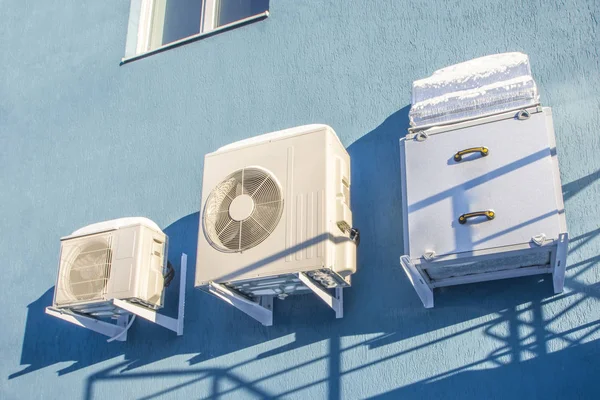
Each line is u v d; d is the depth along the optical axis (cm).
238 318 450
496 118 371
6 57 658
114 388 468
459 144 374
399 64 472
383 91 469
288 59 516
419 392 378
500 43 445
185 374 448
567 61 421
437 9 476
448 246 355
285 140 414
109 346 484
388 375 389
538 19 441
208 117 529
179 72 560
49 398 488
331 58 500
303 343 421
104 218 534
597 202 379
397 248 420
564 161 396
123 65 590
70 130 587
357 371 398
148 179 530
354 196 445
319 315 425
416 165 380
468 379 370
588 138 396
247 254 394
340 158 414
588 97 406
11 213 580
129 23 608
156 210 515
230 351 441
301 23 524
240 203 405
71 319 457
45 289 534
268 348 429
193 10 616
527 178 353
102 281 434
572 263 373
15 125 618
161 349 464
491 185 358
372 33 493
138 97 568
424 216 366
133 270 430
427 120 394
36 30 655
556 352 357
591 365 348
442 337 386
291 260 381
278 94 508
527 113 365
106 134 568
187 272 481
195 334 458
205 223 413
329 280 399
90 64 607
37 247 554
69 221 549
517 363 363
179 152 528
